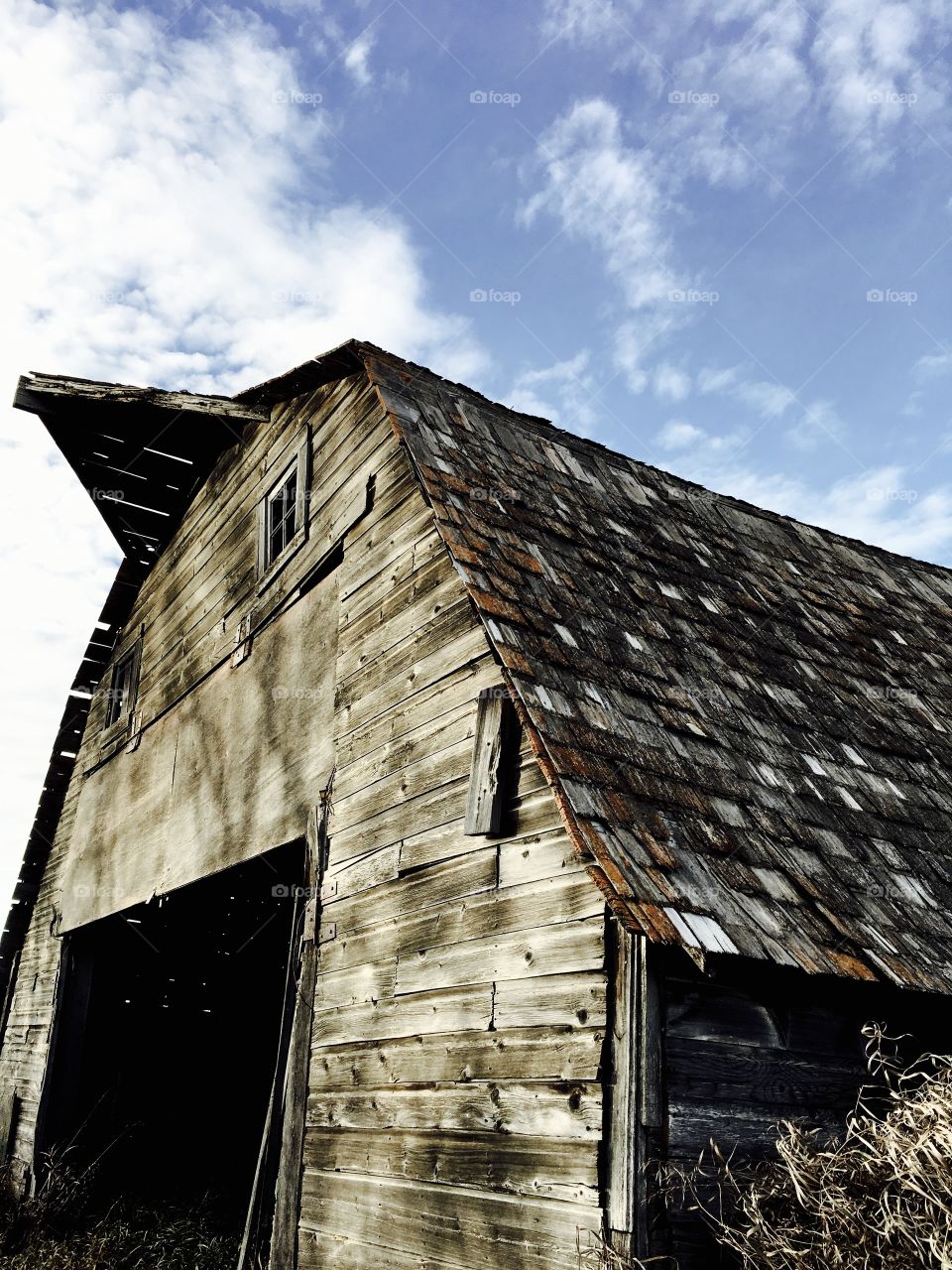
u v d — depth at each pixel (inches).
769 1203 149.9
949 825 247.4
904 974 175.5
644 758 197.3
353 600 269.1
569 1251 154.3
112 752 446.3
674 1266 147.5
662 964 162.7
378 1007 217.8
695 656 252.2
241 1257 237.5
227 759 326.6
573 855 176.4
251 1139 458.3
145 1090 444.1
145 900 366.3
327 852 252.5
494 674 207.9
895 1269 129.5
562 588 239.8
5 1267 315.0
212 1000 474.9
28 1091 440.5
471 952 193.8
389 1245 195.2
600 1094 157.2
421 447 258.2
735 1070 166.1
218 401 356.8
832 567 386.0
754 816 202.4
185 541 422.6
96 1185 401.1
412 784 225.0
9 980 519.5
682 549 313.7
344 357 293.6
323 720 270.8
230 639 348.5
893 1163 134.0
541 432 331.3
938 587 433.1
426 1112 194.1
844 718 270.5
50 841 516.7
